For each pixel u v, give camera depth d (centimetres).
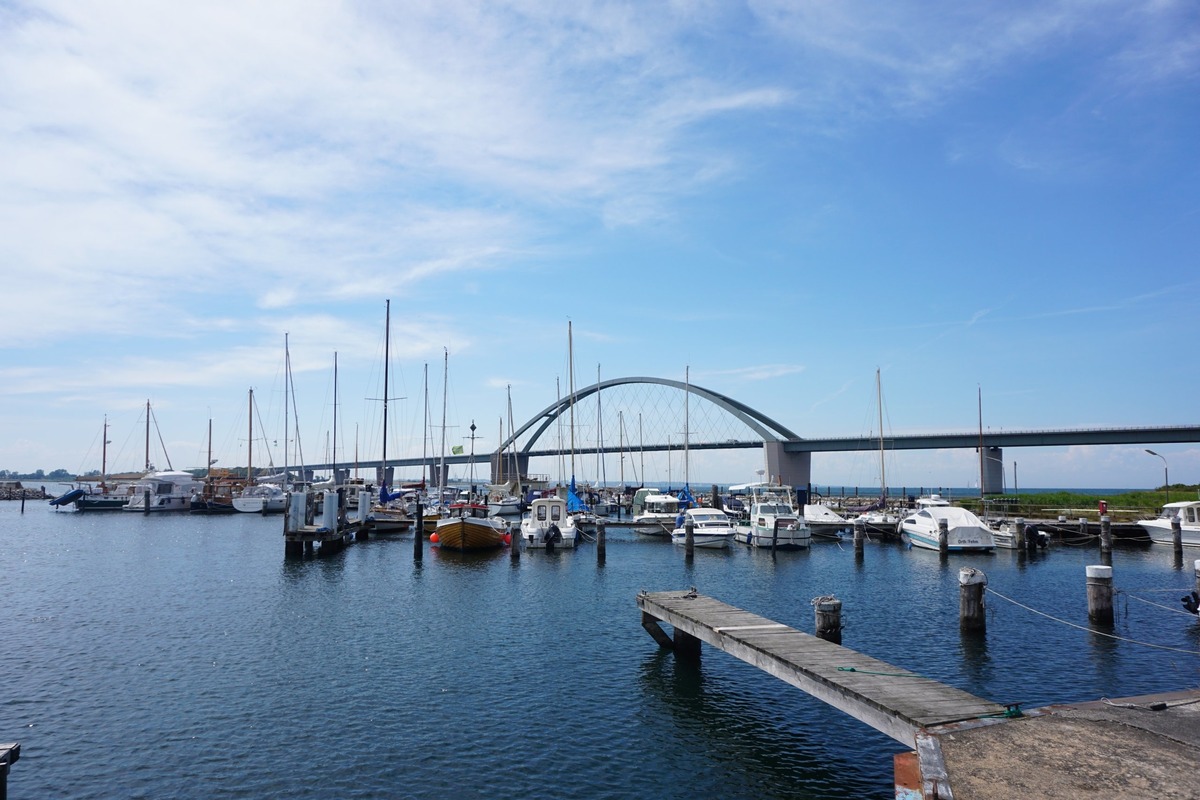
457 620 2505
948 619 2506
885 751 1389
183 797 1216
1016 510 6588
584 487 9275
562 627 2394
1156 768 873
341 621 2494
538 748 1405
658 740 1442
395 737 1460
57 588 3191
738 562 4106
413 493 8244
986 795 799
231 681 1817
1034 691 1702
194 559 4238
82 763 1345
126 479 10481
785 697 1688
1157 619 2481
